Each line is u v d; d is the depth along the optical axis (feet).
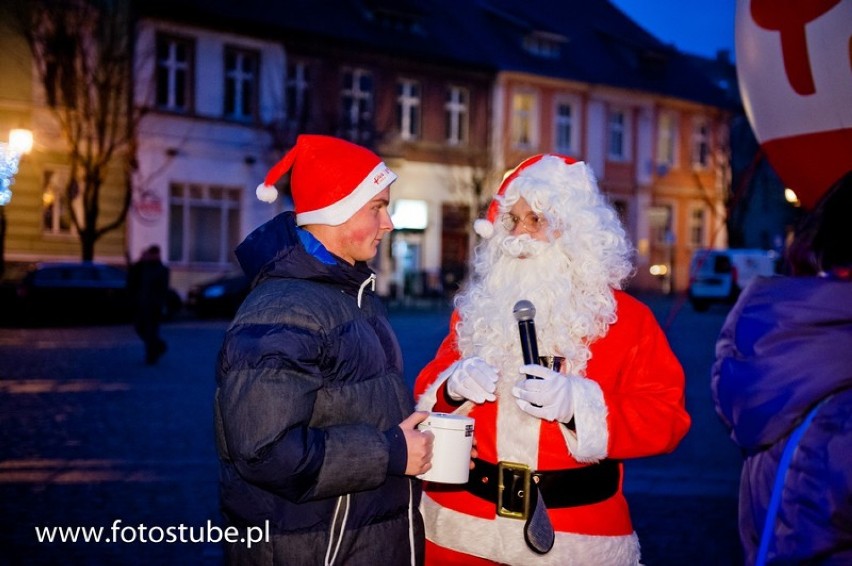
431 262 100.94
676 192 124.36
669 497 20.15
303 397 6.93
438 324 67.72
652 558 15.81
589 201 8.72
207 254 87.51
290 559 7.23
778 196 127.85
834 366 6.53
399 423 7.72
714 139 126.31
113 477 20.97
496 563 8.24
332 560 7.27
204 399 33.14
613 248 8.56
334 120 90.89
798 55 11.16
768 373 6.72
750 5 11.88
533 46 113.50
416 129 100.73
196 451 24.09
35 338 55.26
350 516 7.36
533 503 8.09
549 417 7.70
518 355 8.47
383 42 97.14
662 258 123.13
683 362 46.65
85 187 72.08
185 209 85.71
